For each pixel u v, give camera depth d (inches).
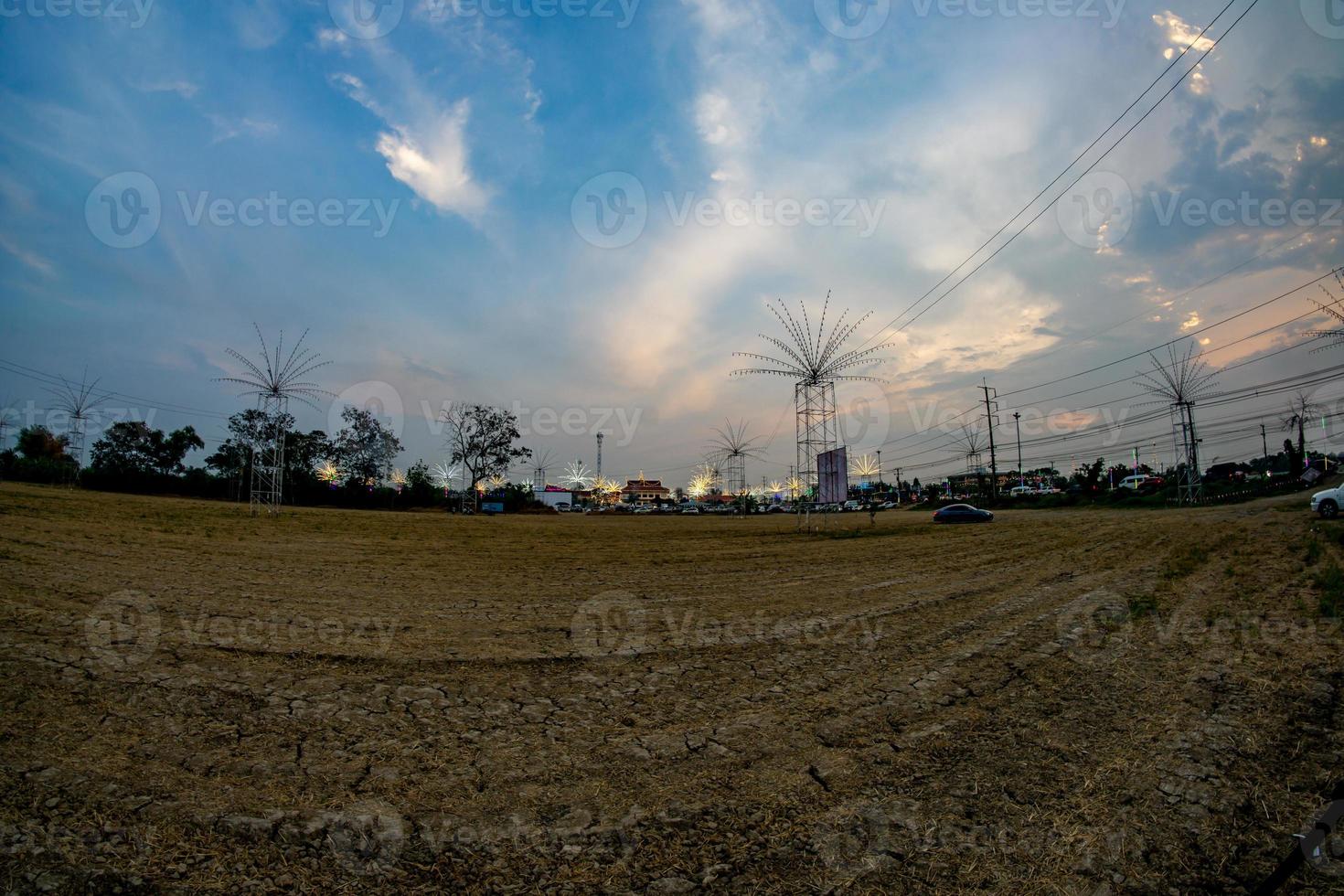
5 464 1849.2
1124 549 591.5
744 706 169.6
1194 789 118.9
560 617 292.2
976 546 726.5
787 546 780.0
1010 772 128.0
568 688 184.9
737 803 116.3
